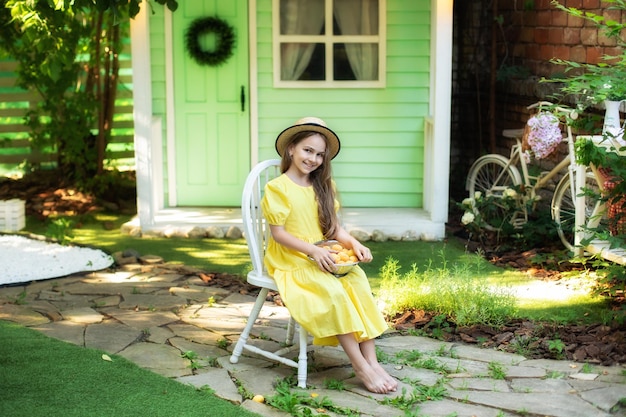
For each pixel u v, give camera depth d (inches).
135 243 291.7
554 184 313.4
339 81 318.3
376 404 167.6
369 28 315.6
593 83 207.8
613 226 227.3
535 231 281.0
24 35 324.5
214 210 320.2
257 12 313.9
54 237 293.1
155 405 163.5
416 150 321.7
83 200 349.7
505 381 178.4
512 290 239.8
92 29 357.1
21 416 157.6
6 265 261.9
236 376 180.1
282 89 319.0
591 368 184.5
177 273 258.1
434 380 179.2
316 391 174.1
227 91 318.0
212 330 208.1
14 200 311.0
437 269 247.0
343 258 177.2
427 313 218.2
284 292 174.6
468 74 374.9
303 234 180.9
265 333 206.1
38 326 208.1
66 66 327.3
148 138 296.7
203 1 313.4
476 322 211.2
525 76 341.1
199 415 159.9
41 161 389.7
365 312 179.3
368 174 323.6
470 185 325.1
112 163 390.0
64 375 175.8
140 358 188.4
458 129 379.9
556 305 227.1
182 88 318.3
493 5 349.1
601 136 236.5
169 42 314.3
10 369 178.4
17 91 385.7
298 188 181.0
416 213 315.0
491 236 294.0
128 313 219.3
